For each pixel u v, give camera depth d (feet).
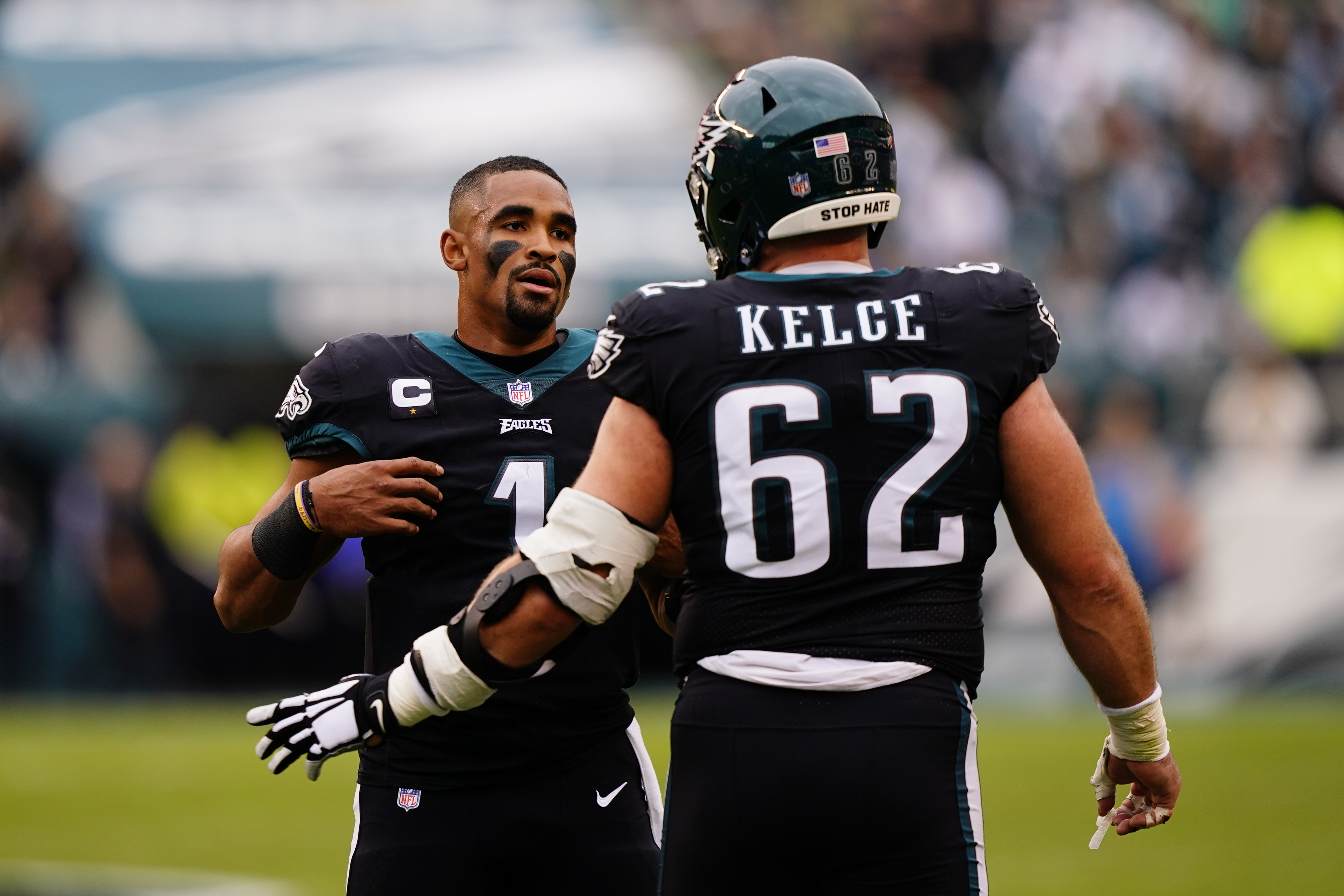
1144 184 152.66
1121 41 159.22
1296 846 68.28
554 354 37.45
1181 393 131.13
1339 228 145.28
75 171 149.79
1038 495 27.35
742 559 26.66
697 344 26.94
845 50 159.33
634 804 36.29
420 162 147.74
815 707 26.35
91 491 125.70
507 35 161.17
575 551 26.99
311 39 161.99
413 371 36.52
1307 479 122.72
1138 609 27.76
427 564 35.81
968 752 26.96
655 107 150.71
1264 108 159.43
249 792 86.38
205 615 125.08
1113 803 30.48
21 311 138.92
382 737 28.40
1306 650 118.83
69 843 74.13
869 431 26.66
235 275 142.72
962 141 155.94
